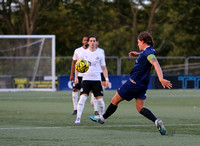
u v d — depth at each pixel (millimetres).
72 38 125125
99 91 29891
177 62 87188
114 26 141125
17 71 81500
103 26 133750
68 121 31438
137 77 23281
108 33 132500
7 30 129750
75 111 37094
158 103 51125
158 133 24516
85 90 30031
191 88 83062
